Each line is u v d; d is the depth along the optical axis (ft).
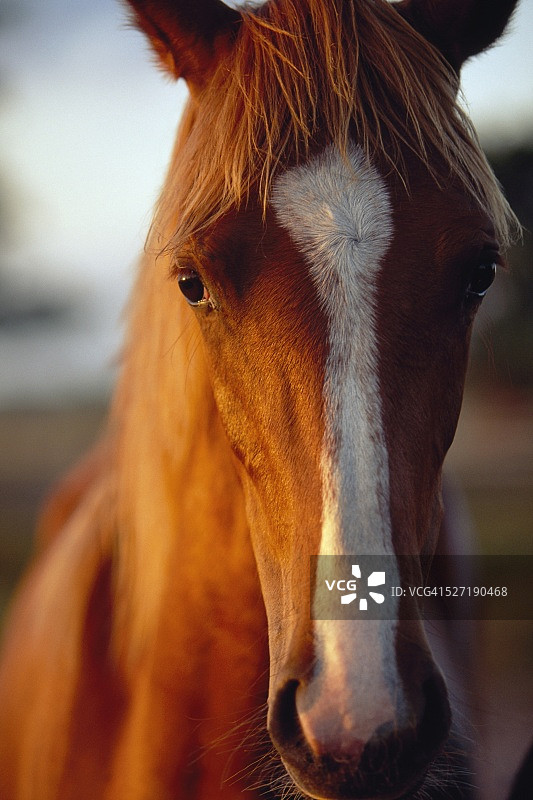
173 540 5.49
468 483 24.91
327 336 4.14
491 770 7.02
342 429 4.01
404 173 4.42
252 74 4.68
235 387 4.55
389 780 3.61
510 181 24.43
